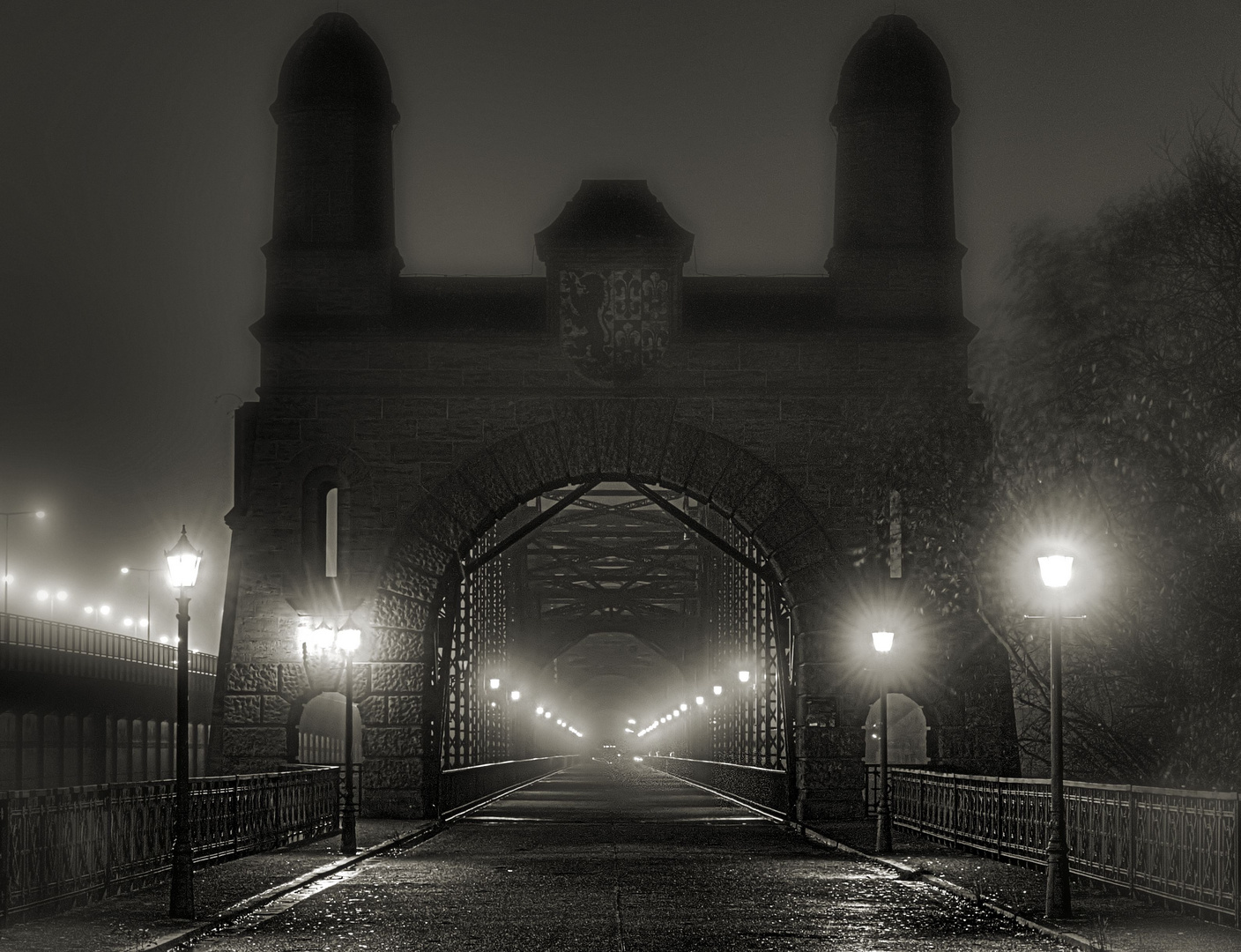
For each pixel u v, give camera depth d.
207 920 19.84
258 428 41.94
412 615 41.53
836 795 41.16
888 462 31.73
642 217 42.09
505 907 21.97
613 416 41.84
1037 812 27.08
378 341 42.03
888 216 42.44
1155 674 26.06
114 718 65.25
